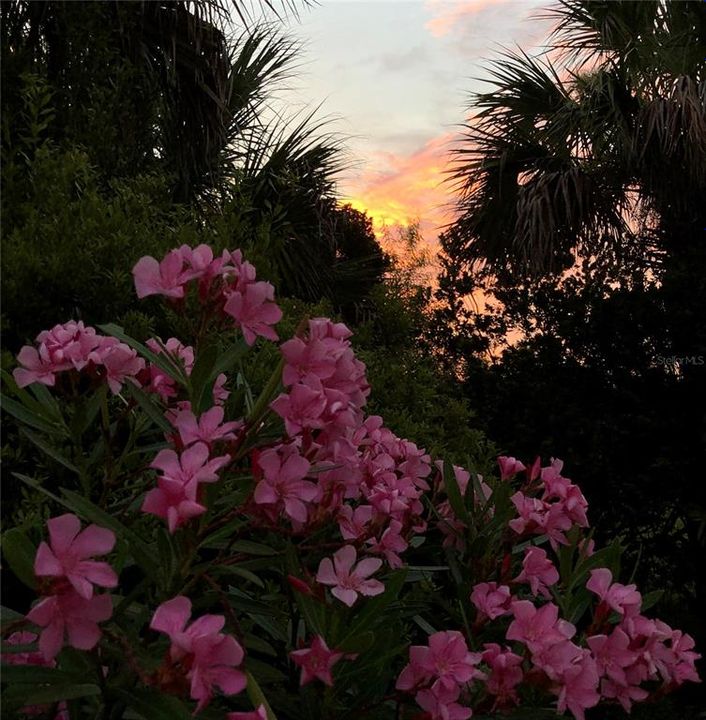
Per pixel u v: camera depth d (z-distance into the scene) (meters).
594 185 6.89
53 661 0.95
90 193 2.23
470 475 1.65
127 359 1.17
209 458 0.95
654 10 6.96
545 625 1.13
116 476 1.22
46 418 1.17
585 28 7.34
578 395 5.71
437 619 1.58
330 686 1.08
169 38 4.60
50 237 2.04
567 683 1.10
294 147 6.21
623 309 5.64
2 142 2.79
